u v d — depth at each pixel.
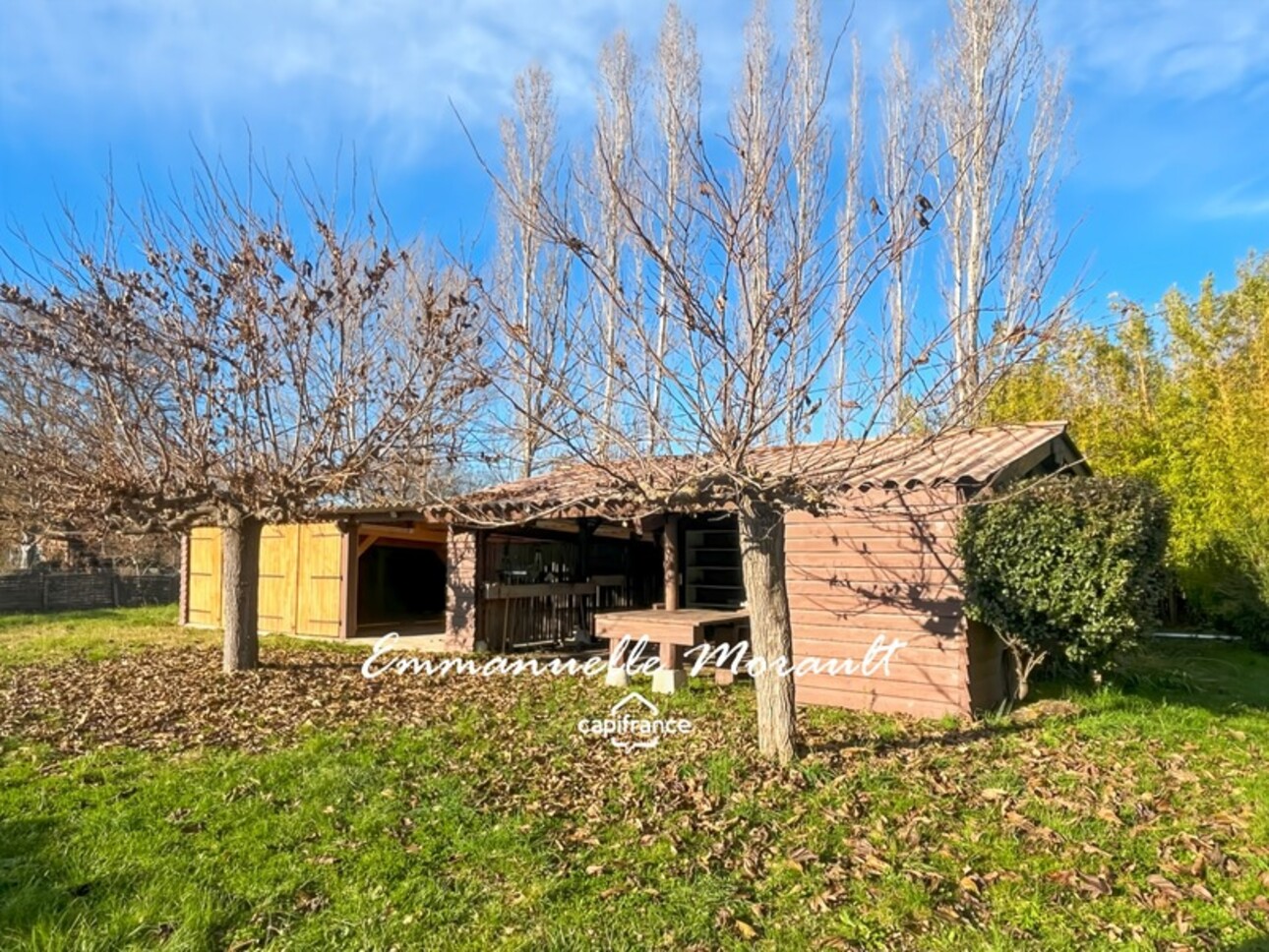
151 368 7.99
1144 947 3.09
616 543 13.98
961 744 5.91
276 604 14.17
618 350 5.10
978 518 6.91
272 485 7.68
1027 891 3.55
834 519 7.63
